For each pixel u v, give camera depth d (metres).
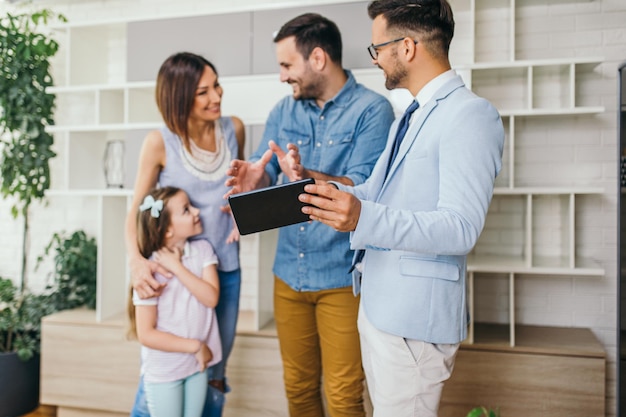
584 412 2.32
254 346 2.55
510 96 2.78
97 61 3.21
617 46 2.70
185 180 2.08
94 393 2.72
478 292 2.85
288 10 2.72
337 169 1.98
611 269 2.74
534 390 2.36
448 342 1.45
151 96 3.01
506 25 2.80
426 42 1.49
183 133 2.05
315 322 2.09
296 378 2.13
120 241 2.91
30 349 2.86
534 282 2.81
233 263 2.18
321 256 1.96
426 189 1.43
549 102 2.77
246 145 2.75
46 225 3.40
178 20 2.87
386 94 2.57
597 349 2.35
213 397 2.18
